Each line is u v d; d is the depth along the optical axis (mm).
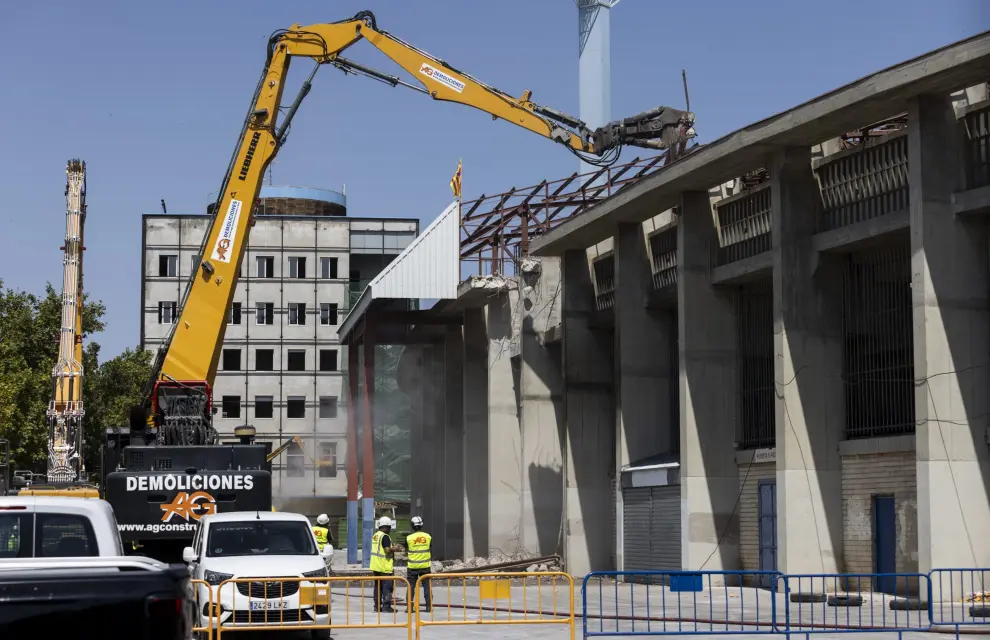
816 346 28656
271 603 18219
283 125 32250
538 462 44406
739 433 32812
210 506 24031
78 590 7621
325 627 17703
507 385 48750
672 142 34312
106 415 66875
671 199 34031
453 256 47625
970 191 24375
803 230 28859
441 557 58688
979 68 22891
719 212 33344
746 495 32375
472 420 52719
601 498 40469
